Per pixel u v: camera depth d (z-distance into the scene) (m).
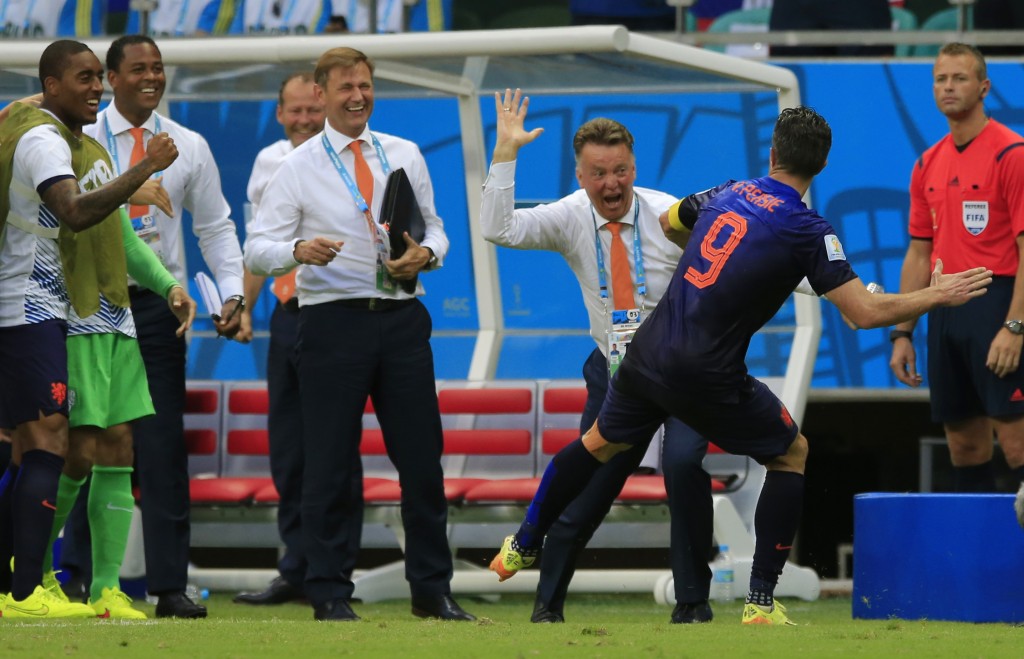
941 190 26.17
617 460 21.19
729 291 18.94
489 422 29.58
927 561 22.05
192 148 24.27
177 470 23.20
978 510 21.73
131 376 22.42
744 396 19.31
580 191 22.39
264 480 29.22
